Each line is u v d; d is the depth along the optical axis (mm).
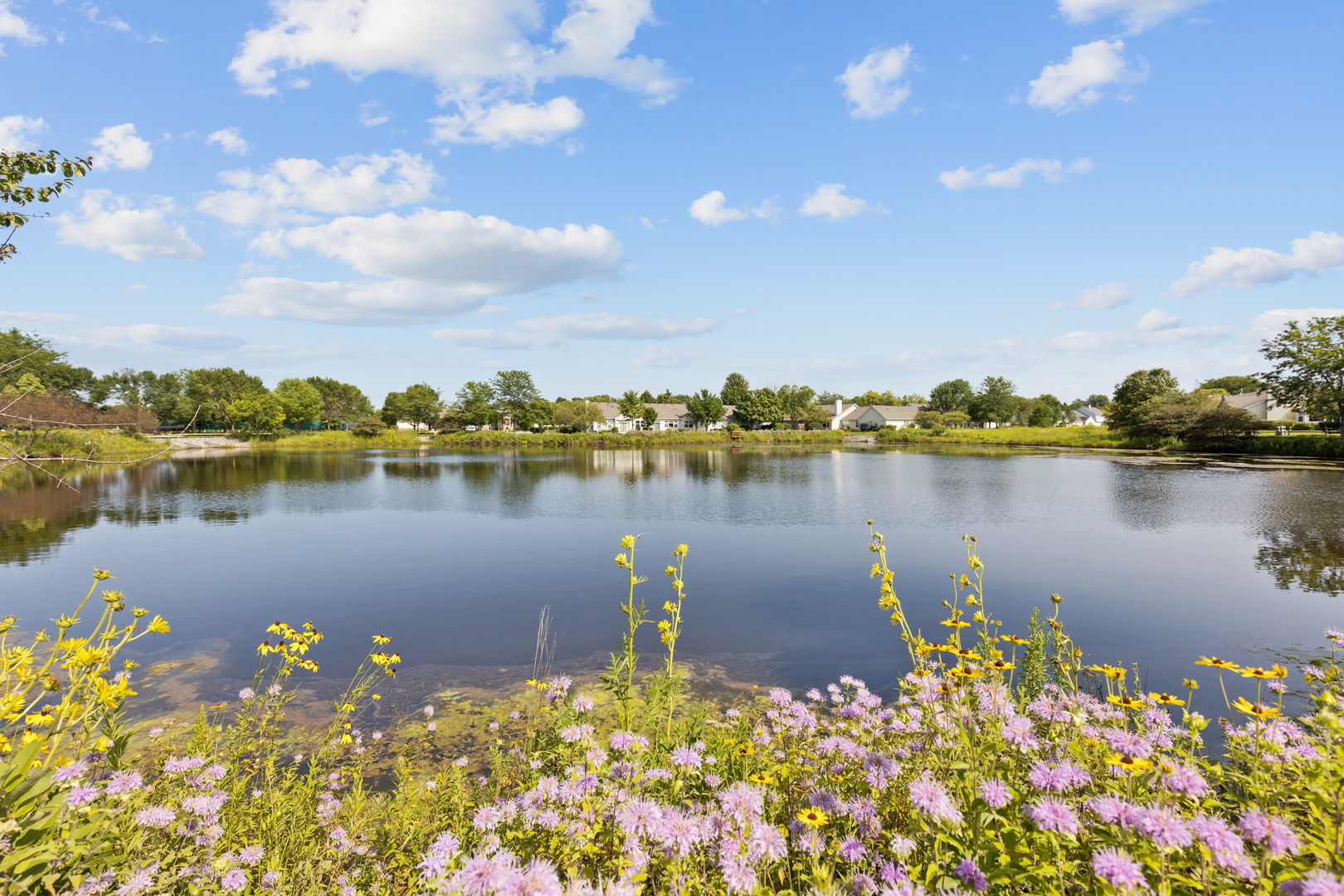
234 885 2508
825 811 2447
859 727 3934
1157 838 1665
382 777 5266
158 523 20938
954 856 2102
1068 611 10344
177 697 7320
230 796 3594
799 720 3840
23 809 2156
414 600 11922
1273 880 1688
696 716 4535
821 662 8461
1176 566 13484
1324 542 15727
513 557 15703
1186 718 2967
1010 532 17984
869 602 11344
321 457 56625
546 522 20938
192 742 4004
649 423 104000
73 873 2225
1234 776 2770
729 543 16969
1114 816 1760
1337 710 2707
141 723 6398
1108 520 19688
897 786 2799
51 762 2436
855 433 96125
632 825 2117
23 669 2432
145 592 12500
